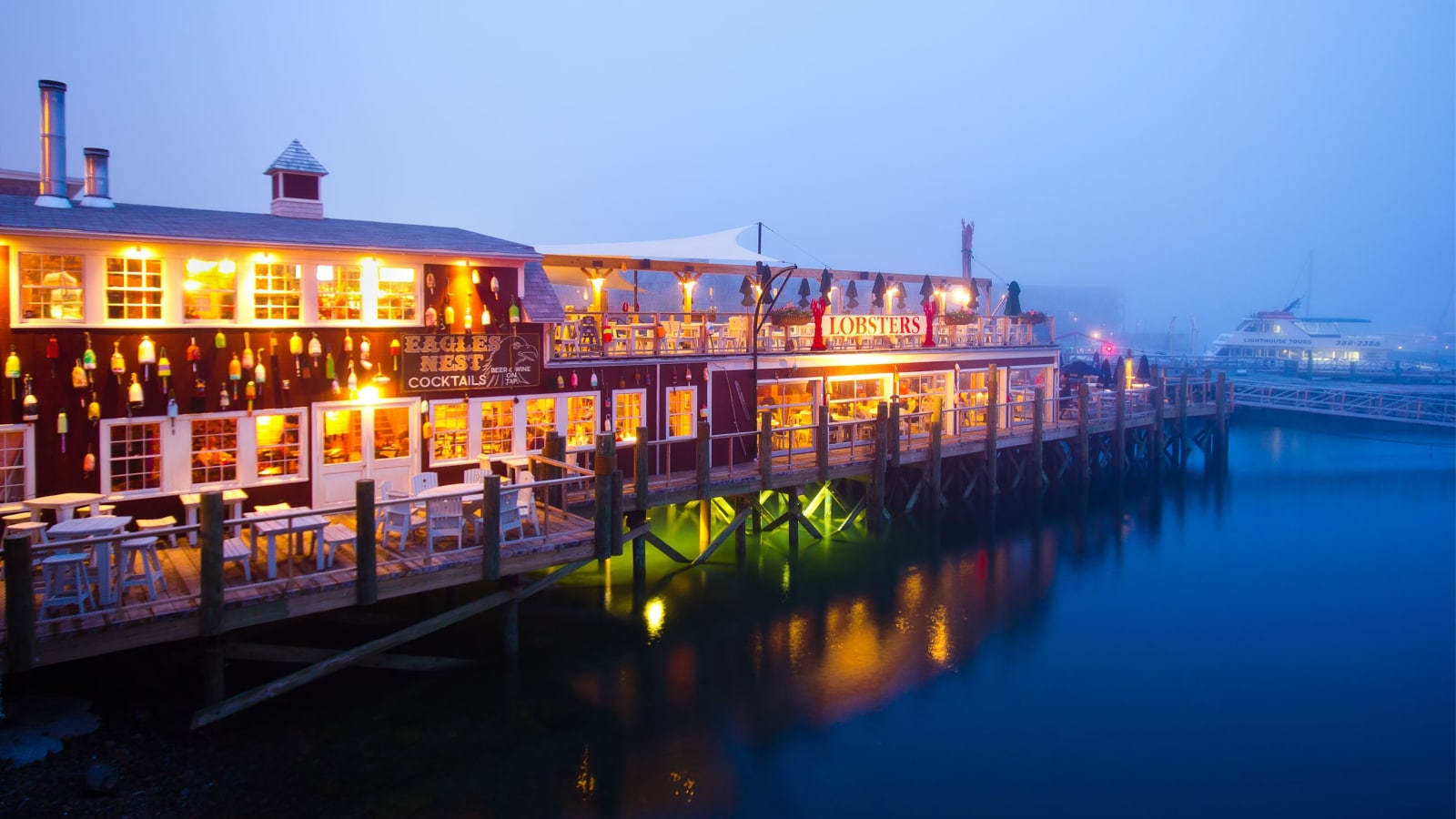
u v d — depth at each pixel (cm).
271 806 1012
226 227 1506
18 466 1284
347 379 1545
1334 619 1806
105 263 1338
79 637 988
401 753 1153
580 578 1844
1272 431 4484
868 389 2511
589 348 1922
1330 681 1511
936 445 2294
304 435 1515
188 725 1149
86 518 1245
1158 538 2420
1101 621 1780
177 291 1398
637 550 1752
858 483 2525
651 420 1983
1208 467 3469
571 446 1858
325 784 1068
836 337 2420
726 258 2269
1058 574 2072
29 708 1142
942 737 1291
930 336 2633
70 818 936
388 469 1608
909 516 2359
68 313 1316
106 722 1138
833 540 2208
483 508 1291
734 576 1927
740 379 2164
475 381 1695
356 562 1191
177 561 1259
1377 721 1369
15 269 1271
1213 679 1512
